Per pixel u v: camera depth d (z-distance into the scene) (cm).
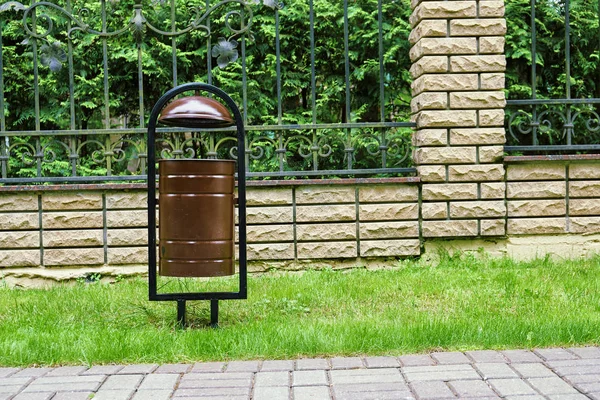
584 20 779
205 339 353
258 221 583
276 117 762
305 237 585
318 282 529
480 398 267
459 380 288
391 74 773
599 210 603
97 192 574
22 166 771
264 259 585
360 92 791
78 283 571
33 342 351
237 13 580
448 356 323
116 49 751
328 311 443
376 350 336
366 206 588
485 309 429
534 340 343
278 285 521
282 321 409
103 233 576
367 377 295
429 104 581
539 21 770
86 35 752
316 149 588
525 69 802
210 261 399
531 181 600
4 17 769
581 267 556
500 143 587
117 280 574
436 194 585
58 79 768
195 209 397
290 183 580
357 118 744
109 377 303
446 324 366
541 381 285
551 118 793
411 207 590
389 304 456
